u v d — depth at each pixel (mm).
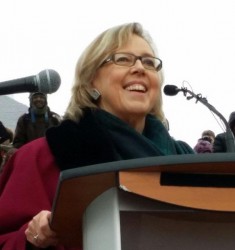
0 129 5293
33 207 2480
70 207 1743
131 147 2678
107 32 2936
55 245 2100
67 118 2758
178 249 1689
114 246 1646
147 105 2852
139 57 2865
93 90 2881
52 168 2598
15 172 2590
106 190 1667
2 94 2539
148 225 1679
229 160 1537
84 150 2580
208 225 1701
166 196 1626
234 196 1645
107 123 2748
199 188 1643
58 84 2547
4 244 2377
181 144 3150
